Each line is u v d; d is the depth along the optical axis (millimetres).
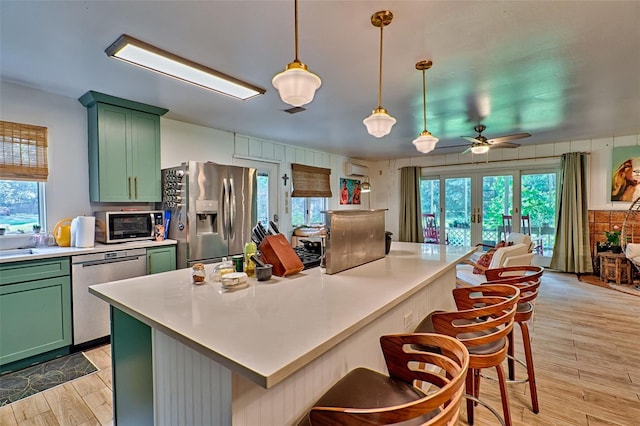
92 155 3178
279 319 1130
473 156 6676
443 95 3107
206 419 1069
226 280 1535
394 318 1743
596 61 2406
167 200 3584
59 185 3053
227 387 977
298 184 5820
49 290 2574
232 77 2604
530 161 6012
